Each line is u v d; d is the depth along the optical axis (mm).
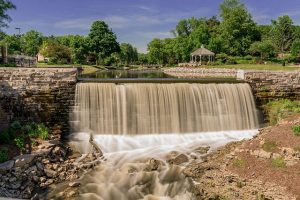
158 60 125875
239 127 30234
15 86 26812
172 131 28375
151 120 28172
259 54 96188
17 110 26875
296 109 28891
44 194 18922
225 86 30469
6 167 19766
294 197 16906
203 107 29312
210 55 83125
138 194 19234
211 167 21078
